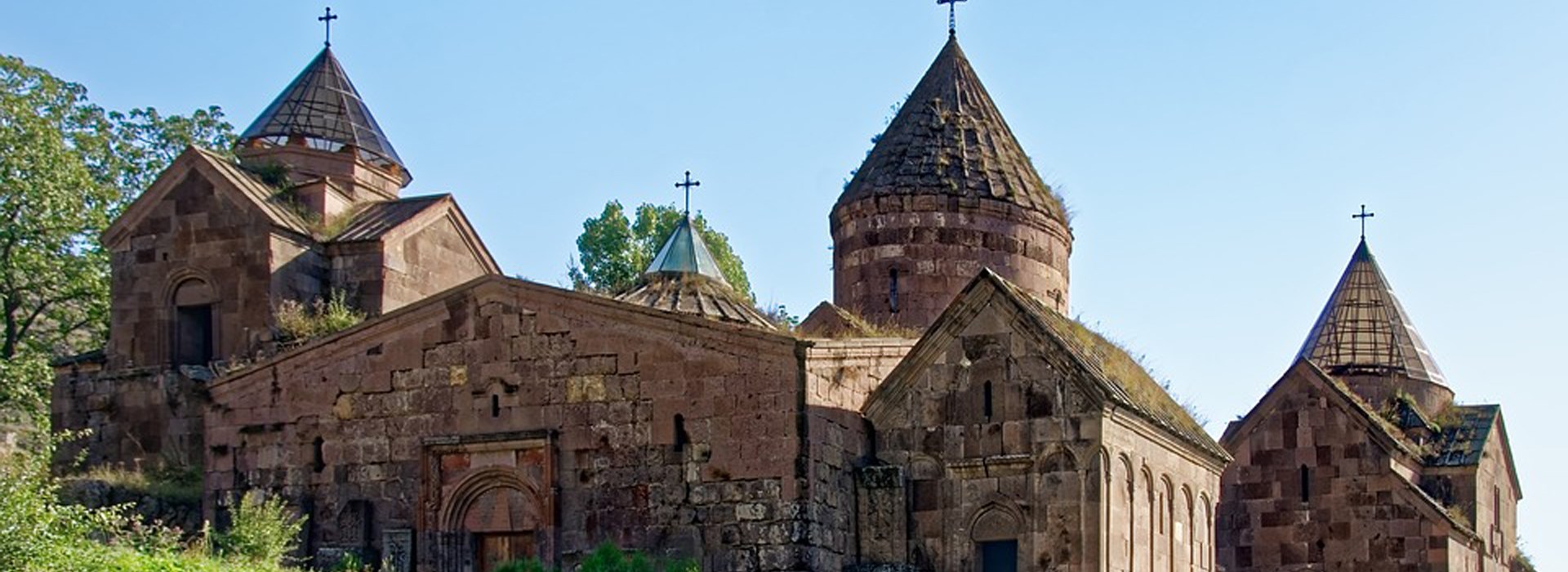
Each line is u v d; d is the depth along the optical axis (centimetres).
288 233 4906
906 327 4872
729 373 3906
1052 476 3881
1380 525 5150
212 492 4231
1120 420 3931
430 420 4103
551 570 3931
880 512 3978
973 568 3922
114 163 6359
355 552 4078
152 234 4975
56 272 5891
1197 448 4338
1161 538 4138
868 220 4984
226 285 4881
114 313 4988
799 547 3794
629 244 7756
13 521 3288
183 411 4856
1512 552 5778
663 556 3881
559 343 4038
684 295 4456
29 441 5644
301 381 4212
